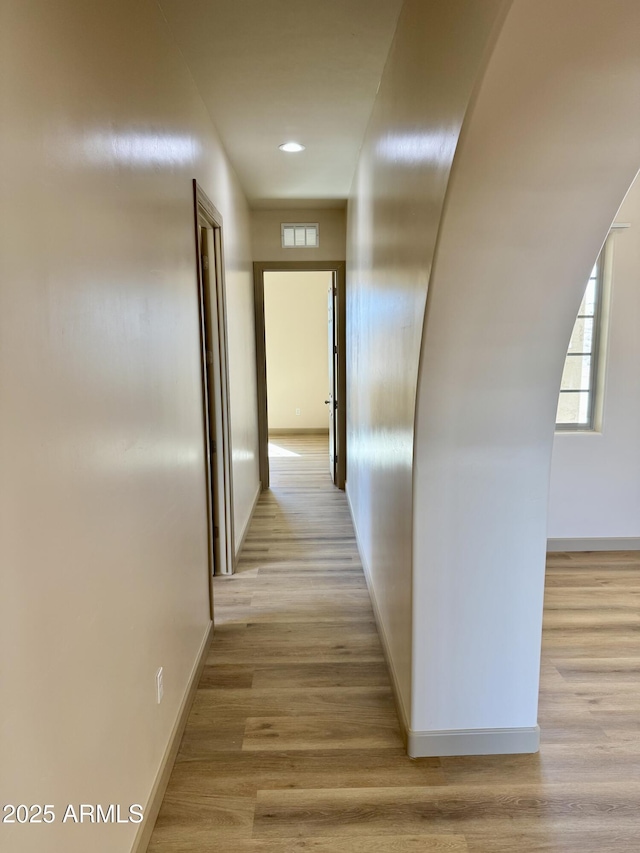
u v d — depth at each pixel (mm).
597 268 3699
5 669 878
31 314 964
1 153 872
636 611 3021
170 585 1930
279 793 1790
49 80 1042
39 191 997
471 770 1888
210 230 3256
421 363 1712
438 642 1907
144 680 1609
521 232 1490
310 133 3250
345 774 1870
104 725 1294
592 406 3842
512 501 1855
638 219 3561
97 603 1256
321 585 3381
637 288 3627
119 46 1464
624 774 1871
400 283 2125
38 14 997
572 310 1642
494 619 1905
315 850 1588
